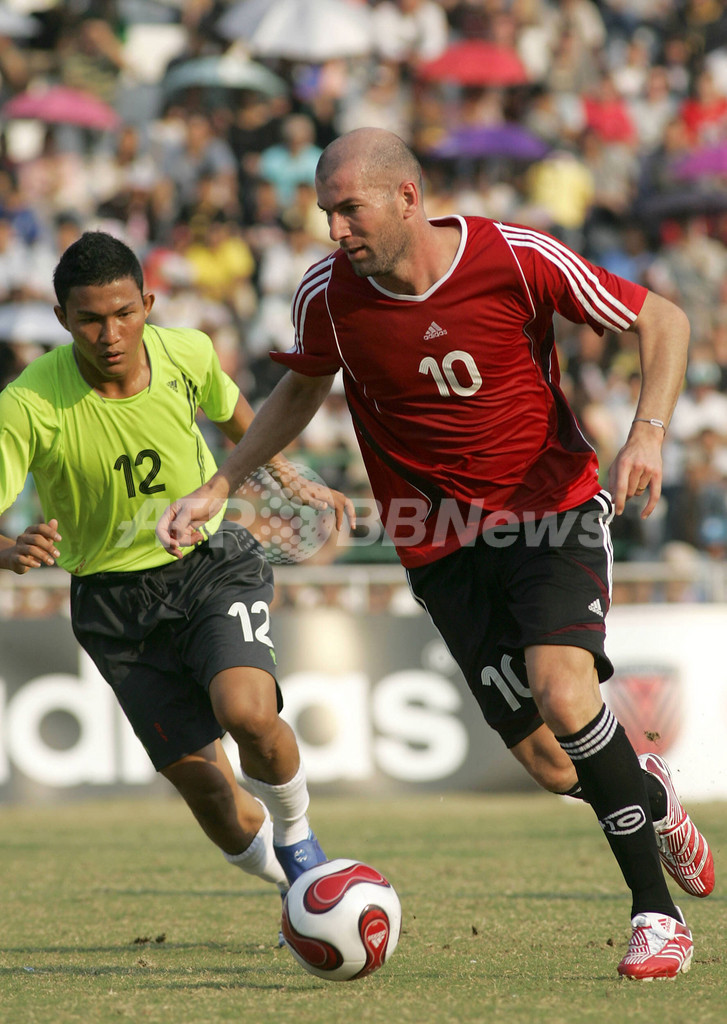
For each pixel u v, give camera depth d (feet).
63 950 45.42
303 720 101.96
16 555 41.04
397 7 178.70
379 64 175.73
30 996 36.32
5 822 91.09
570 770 43.55
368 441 41.88
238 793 46.62
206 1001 34.81
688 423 137.80
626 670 103.71
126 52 184.03
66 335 127.95
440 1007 32.94
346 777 102.22
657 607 104.83
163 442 45.68
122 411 44.96
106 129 161.27
